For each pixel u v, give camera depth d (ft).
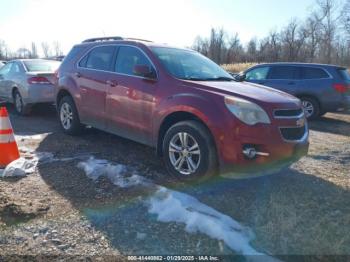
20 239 11.25
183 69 17.46
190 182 15.06
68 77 22.36
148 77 17.13
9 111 34.09
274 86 37.06
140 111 17.37
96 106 20.24
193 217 12.21
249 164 14.01
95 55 21.01
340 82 34.63
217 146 14.24
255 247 11.11
